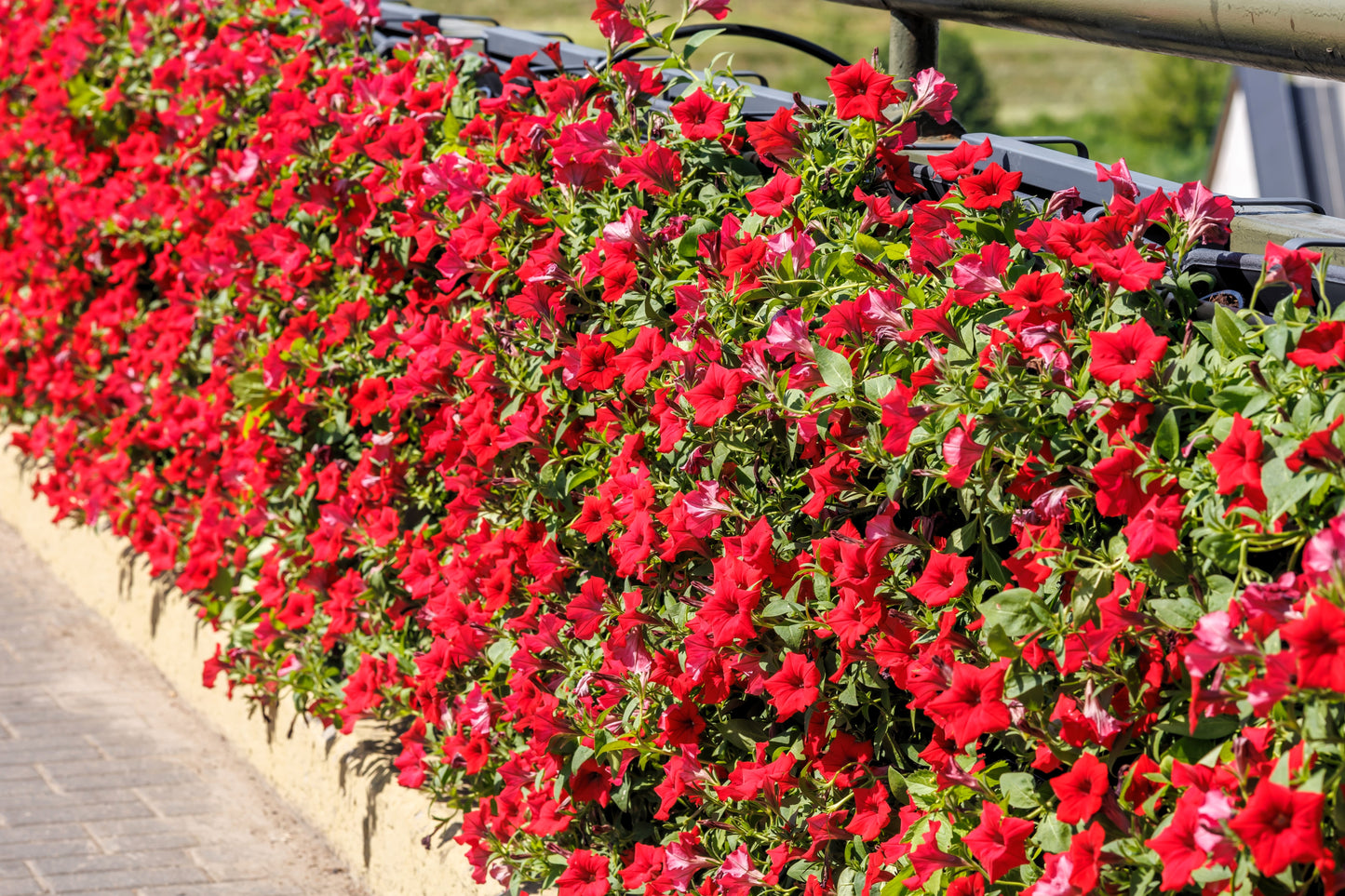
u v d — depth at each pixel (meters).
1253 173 14.44
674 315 2.59
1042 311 2.03
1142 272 1.92
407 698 3.71
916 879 2.15
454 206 3.20
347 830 3.78
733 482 2.58
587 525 2.79
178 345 4.71
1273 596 1.68
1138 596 1.89
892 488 2.22
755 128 2.60
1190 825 1.73
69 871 3.66
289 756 4.11
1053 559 1.95
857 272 2.36
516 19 24.98
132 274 5.24
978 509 2.13
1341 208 12.10
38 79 5.86
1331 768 1.66
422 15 4.55
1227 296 2.06
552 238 2.90
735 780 2.60
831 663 2.50
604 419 2.81
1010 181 2.22
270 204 4.22
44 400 6.10
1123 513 1.89
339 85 3.81
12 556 6.08
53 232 5.68
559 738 2.93
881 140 2.54
